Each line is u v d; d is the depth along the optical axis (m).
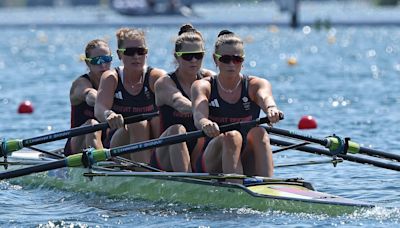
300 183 36.84
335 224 32.72
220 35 38.16
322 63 124.44
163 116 39.72
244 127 35.44
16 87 92.31
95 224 34.19
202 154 37.50
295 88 88.81
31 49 166.88
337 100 77.56
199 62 38.94
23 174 36.94
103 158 36.72
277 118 34.94
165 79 39.38
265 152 36.81
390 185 41.78
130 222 34.41
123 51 40.75
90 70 44.28
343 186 41.75
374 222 32.97
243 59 36.66
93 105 42.81
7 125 64.06
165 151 38.78
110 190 39.97
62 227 33.84
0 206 38.19
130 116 41.16
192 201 36.81
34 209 37.53
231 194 35.66
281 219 33.66
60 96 82.19
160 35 198.38
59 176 42.53
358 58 133.12
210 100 37.28
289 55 142.88
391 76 100.94
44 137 39.78
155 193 38.22
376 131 58.97
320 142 38.50
